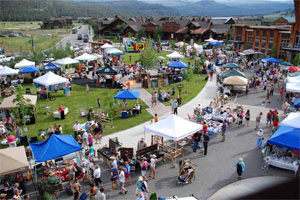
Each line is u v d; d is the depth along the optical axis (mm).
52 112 25125
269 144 15977
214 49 67188
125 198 12492
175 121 16406
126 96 23516
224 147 17688
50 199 12172
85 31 145125
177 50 71562
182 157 16422
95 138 18984
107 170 14930
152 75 36344
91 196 11445
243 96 29875
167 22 95625
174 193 12875
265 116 23500
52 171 13672
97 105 27156
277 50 57031
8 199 12594
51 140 14094
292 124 15922
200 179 14062
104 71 33781
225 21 94688
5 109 21875
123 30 104062
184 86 34750
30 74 36812
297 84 24672
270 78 35250
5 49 75312
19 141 18172
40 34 122625
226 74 32281
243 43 68500
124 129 20984
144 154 15758
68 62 38594
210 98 29406
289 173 14406
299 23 49688
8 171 12312
